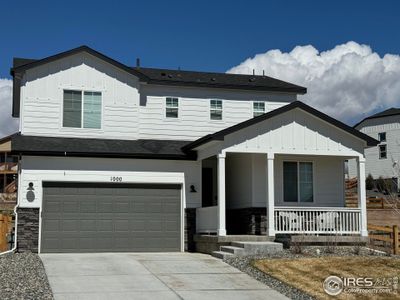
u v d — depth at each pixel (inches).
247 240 749.9
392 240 766.5
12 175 2039.9
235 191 899.4
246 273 589.0
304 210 781.9
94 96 877.2
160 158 834.8
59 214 793.6
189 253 804.0
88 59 880.3
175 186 850.8
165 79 925.2
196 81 947.3
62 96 861.2
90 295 478.6
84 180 808.9
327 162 892.6
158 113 924.0
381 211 1259.8
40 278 541.6
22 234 775.7
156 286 522.6
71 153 792.9
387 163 2084.2
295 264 608.4
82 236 799.7
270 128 785.6
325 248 734.5
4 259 673.6
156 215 836.0
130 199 827.4
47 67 860.0
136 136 892.6
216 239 750.5
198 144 799.1
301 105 788.6
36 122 844.6
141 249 821.2
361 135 812.0
